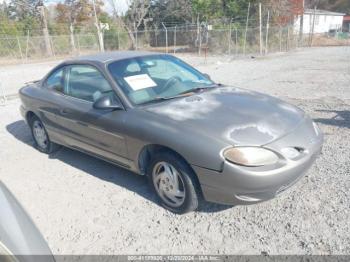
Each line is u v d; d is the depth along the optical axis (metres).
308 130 3.06
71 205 3.36
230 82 10.48
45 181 3.92
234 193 2.66
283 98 7.66
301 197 3.19
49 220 3.13
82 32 33.50
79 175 4.02
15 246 1.62
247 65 15.98
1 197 1.89
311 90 8.52
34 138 5.00
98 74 3.73
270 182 2.61
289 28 25.59
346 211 2.92
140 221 3.02
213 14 28.23
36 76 15.29
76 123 3.89
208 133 2.76
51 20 38.62
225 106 3.20
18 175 4.14
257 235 2.71
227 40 25.16
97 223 3.03
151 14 39.00
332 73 11.63
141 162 3.30
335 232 2.67
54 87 4.44
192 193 2.90
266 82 10.19
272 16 25.67
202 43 27.12
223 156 2.62
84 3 37.25
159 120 3.04
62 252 2.68
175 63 4.28
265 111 3.14
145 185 3.66
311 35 31.28
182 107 3.21
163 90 3.60
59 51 27.97
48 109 4.34
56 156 4.70
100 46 27.88
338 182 3.42
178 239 2.74
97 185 3.73
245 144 2.64
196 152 2.72
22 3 33.50
